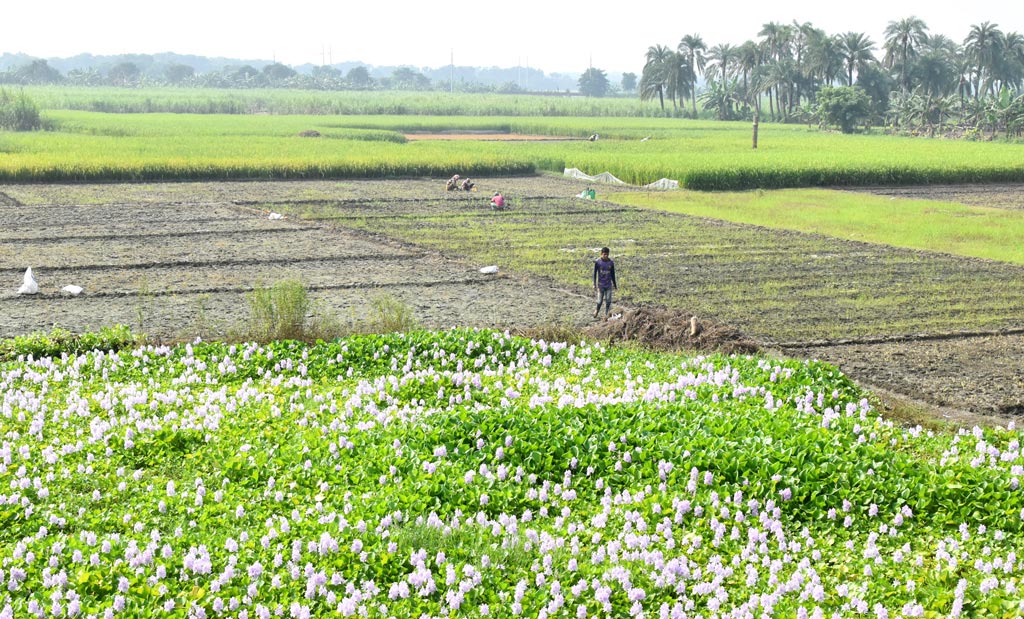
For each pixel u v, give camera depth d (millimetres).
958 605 9180
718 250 34656
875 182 60156
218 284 27531
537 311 24828
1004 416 17125
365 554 9836
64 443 13789
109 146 72438
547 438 13148
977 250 35500
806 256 33625
